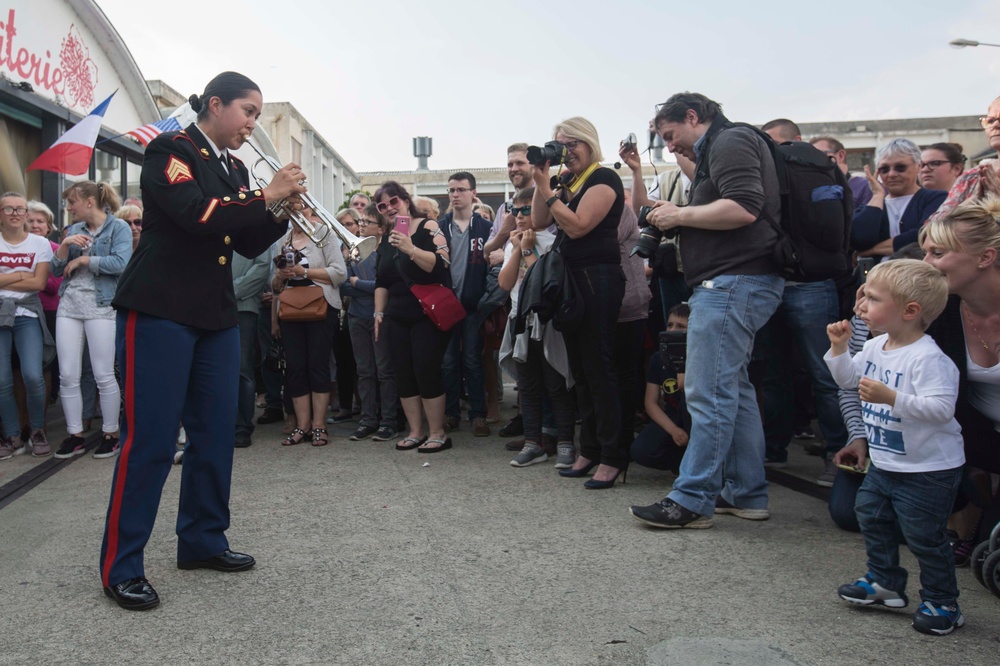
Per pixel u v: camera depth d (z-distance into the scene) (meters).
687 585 2.87
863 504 2.64
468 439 5.80
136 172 10.01
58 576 3.04
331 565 3.12
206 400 3.04
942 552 2.48
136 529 2.80
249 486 4.40
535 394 4.95
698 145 3.63
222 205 2.82
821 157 3.71
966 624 2.54
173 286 2.87
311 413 5.77
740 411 3.67
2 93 6.91
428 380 5.31
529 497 4.11
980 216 2.71
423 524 3.64
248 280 5.49
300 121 18.38
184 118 7.23
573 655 2.34
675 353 4.18
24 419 5.80
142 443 2.83
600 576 2.97
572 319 4.09
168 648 2.42
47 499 4.19
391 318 5.40
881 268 2.62
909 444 2.48
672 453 4.31
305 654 2.37
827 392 4.21
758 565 3.07
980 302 2.77
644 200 5.21
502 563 3.12
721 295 3.46
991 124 3.81
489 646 2.41
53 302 6.19
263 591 2.86
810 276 3.65
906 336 2.60
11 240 5.33
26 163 7.66
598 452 4.49
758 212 3.41
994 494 3.16
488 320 5.97
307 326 5.60
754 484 3.69
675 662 2.29
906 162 4.72
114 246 5.21
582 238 4.20
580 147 4.23
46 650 2.41
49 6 7.58
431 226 5.37
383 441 5.75
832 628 2.51
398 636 2.48
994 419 2.89
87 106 8.44
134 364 2.85
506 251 5.51
